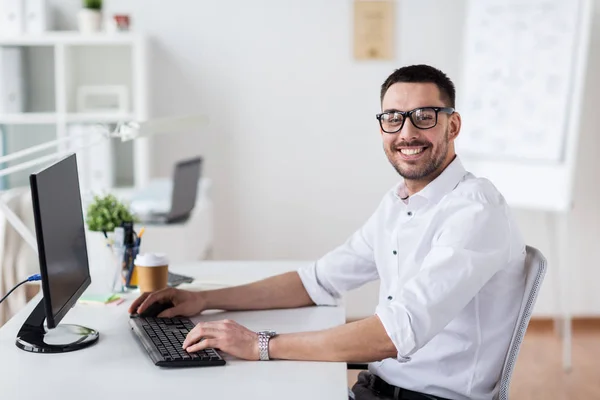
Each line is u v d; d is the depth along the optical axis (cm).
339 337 172
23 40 413
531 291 181
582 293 454
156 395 153
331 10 449
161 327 193
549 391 356
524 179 394
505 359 183
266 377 163
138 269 226
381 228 211
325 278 222
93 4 429
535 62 391
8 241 282
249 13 450
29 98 437
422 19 448
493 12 407
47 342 182
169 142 460
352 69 452
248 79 454
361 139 457
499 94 404
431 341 189
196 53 452
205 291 214
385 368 197
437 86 193
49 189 175
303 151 459
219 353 178
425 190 195
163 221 352
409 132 192
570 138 378
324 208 463
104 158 424
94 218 245
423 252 193
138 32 449
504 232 181
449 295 171
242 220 465
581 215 449
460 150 420
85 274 205
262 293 218
